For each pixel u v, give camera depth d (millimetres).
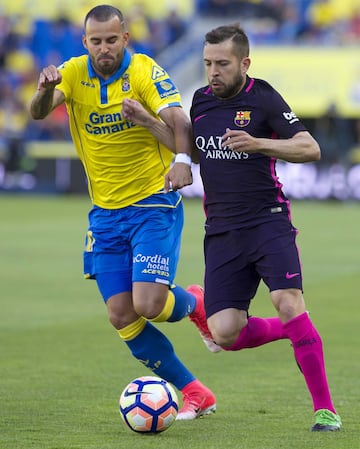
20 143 101062
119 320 21484
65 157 99500
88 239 22109
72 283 44906
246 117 20344
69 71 21578
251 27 104875
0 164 102125
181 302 21891
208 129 20625
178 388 21641
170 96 21297
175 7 109688
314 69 94875
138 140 21547
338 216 78750
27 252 56031
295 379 26016
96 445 18344
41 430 19781
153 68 21531
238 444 18406
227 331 20625
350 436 19109
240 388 24812
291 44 98062
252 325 21031
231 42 20031
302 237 63844
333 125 92188
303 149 19594
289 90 94812
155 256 21125
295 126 19984
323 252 56062
